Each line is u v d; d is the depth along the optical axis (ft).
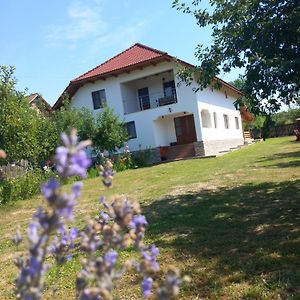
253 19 27.20
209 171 56.65
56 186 4.40
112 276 5.41
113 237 6.04
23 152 51.70
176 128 100.48
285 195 32.83
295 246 19.84
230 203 32.24
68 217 4.42
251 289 15.46
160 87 102.01
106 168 7.42
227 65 29.50
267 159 63.87
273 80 26.05
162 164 83.71
